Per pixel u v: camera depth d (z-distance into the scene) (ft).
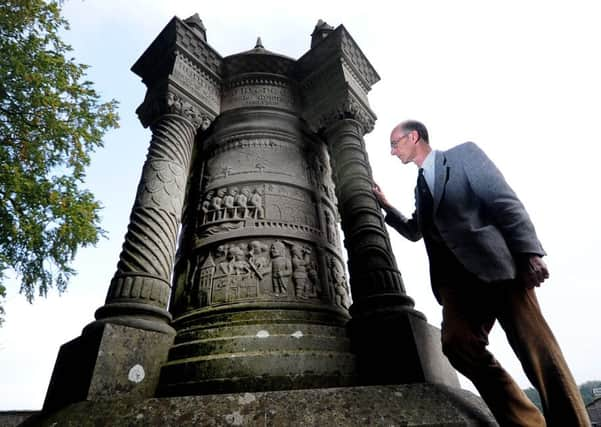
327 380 8.87
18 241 26.00
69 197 26.96
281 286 11.75
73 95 28.60
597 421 50.67
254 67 18.04
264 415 6.63
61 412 7.28
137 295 9.70
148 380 8.70
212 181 14.94
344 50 17.02
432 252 7.03
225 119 16.62
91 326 8.84
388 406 6.88
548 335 5.26
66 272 28.94
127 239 10.98
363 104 16.72
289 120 16.81
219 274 12.05
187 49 16.08
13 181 23.70
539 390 5.10
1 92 25.68
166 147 13.34
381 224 12.41
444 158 7.04
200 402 7.09
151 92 15.55
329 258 13.82
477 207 6.28
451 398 7.32
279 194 14.25
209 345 9.49
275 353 9.07
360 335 9.92
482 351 6.08
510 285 5.63
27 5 26.48
